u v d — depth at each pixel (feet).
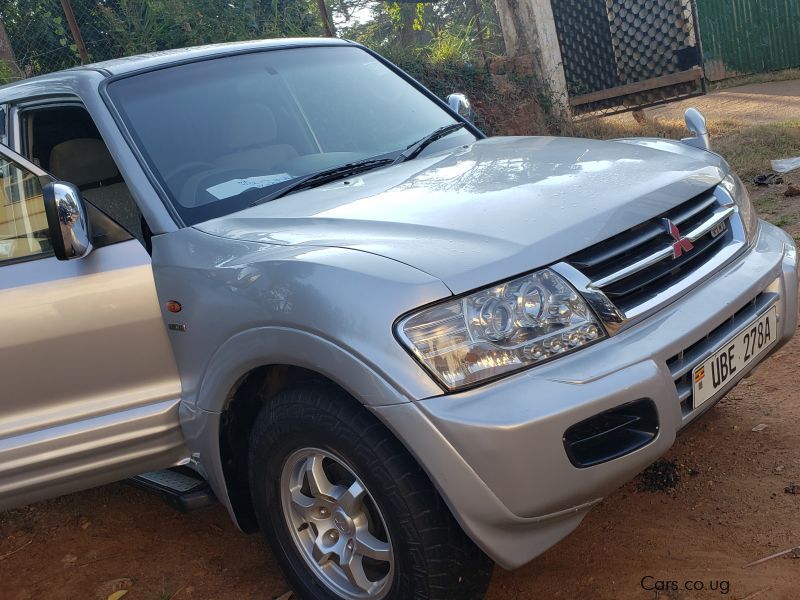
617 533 9.51
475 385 7.07
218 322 8.52
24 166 9.34
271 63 12.28
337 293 7.43
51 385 9.30
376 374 7.13
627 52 39.96
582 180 8.91
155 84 11.13
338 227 8.50
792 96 45.83
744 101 47.03
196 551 10.80
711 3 56.75
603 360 7.33
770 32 55.88
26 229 9.33
